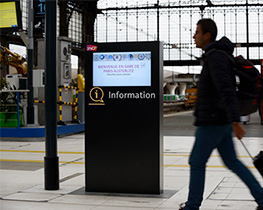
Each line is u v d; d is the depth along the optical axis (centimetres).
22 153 1017
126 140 547
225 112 383
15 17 1443
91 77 553
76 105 1644
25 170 772
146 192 546
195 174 397
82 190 581
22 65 1978
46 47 580
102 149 555
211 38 404
